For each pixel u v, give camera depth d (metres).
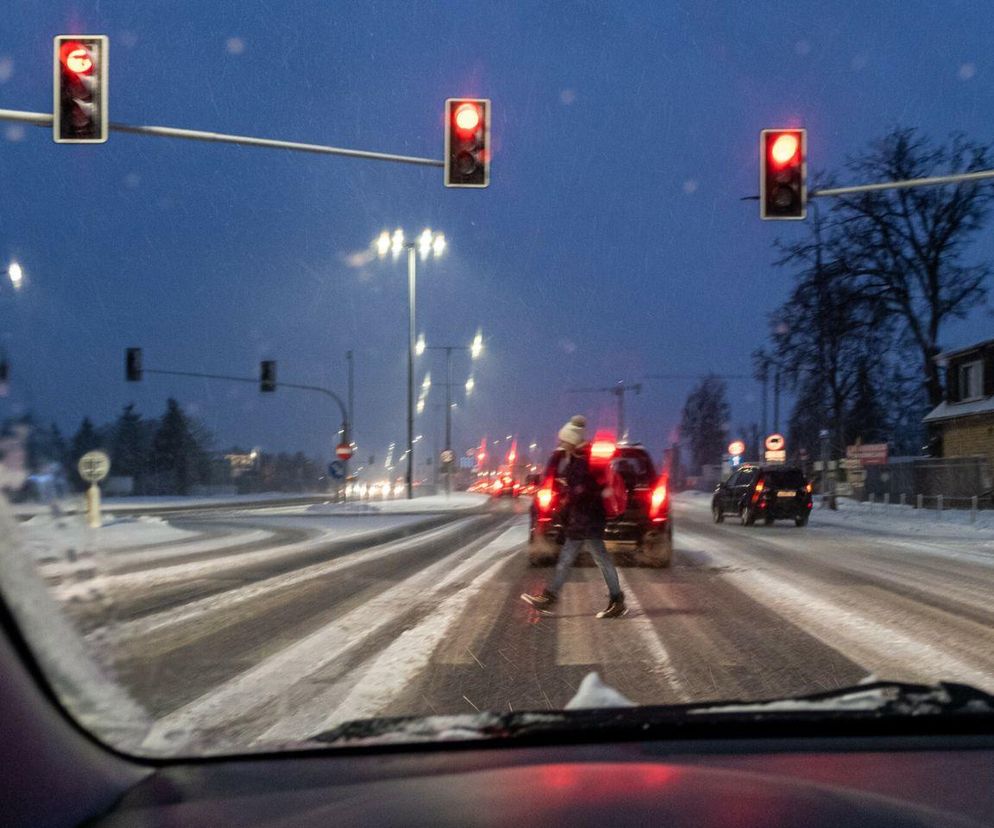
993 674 6.68
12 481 2.61
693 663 7.09
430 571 13.84
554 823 2.13
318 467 109.56
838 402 41.22
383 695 6.04
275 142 14.59
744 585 12.19
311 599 10.73
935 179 15.46
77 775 2.45
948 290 38.91
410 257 45.78
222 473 84.50
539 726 2.97
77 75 13.71
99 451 21.53
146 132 14.16
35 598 2.55
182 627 8.74
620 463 14.66
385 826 2.16
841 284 38.53
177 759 2.87
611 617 9.30
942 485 38.75
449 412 61.22
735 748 2.89
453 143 14.72
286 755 2.91
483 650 7.62
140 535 22.09
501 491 54.78
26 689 2.39
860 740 2.99
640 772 2.57
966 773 2.60
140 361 35.38
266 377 40.94
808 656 7.36
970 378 40.56
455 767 2.71
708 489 83.62
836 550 18.16
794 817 2.17
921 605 10.30
